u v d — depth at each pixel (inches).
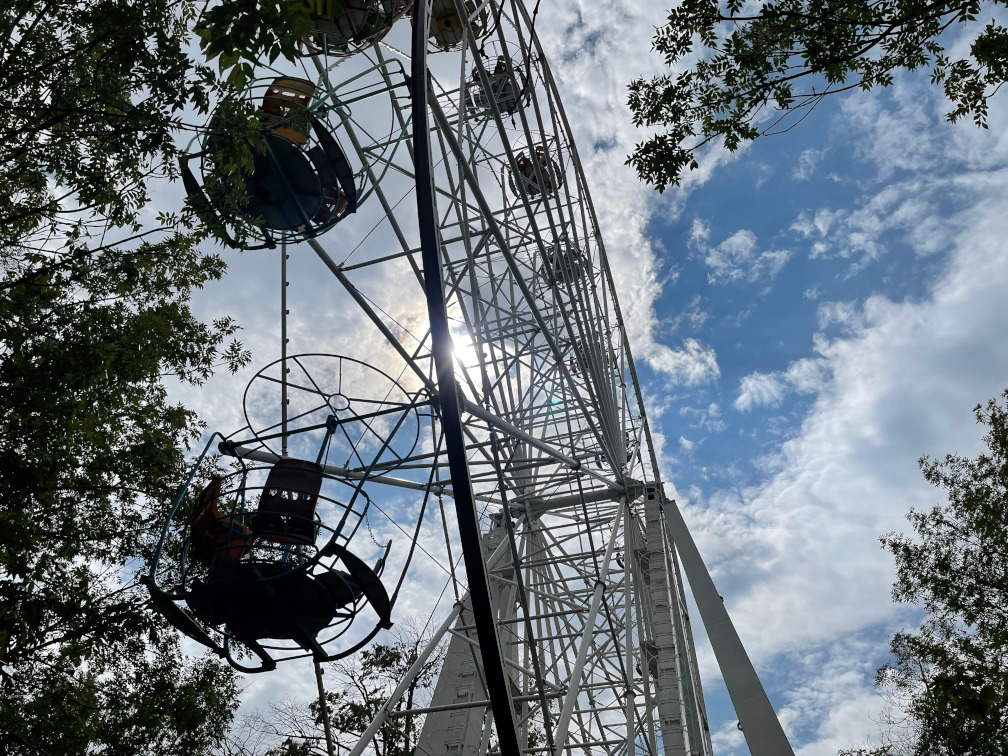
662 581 767.1
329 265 409.7
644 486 821.2
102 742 552.7
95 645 538.0
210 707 583.2
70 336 490.6
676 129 391.5
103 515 560.1
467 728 643.5
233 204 359.6
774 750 641.6
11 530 441.1
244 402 330.0
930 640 862.5
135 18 382.6
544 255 498.6
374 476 379.6
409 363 415.8
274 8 265.6
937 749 760.3
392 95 374.6
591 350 596.1
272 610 287.1
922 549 960.9
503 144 453.1
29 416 490.3
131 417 572.7
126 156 422.3
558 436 702.5
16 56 411.5
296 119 350.6
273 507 290.4
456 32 502.3
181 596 287.1
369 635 311.1
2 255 490.6
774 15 353.4
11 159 450.3
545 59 612.4
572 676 523.2
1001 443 945.5
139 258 524.4
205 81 367.6
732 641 729.6
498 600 695.7
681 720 652.1
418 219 303.1
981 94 377.1
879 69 377.1
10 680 514.3
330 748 390.0
